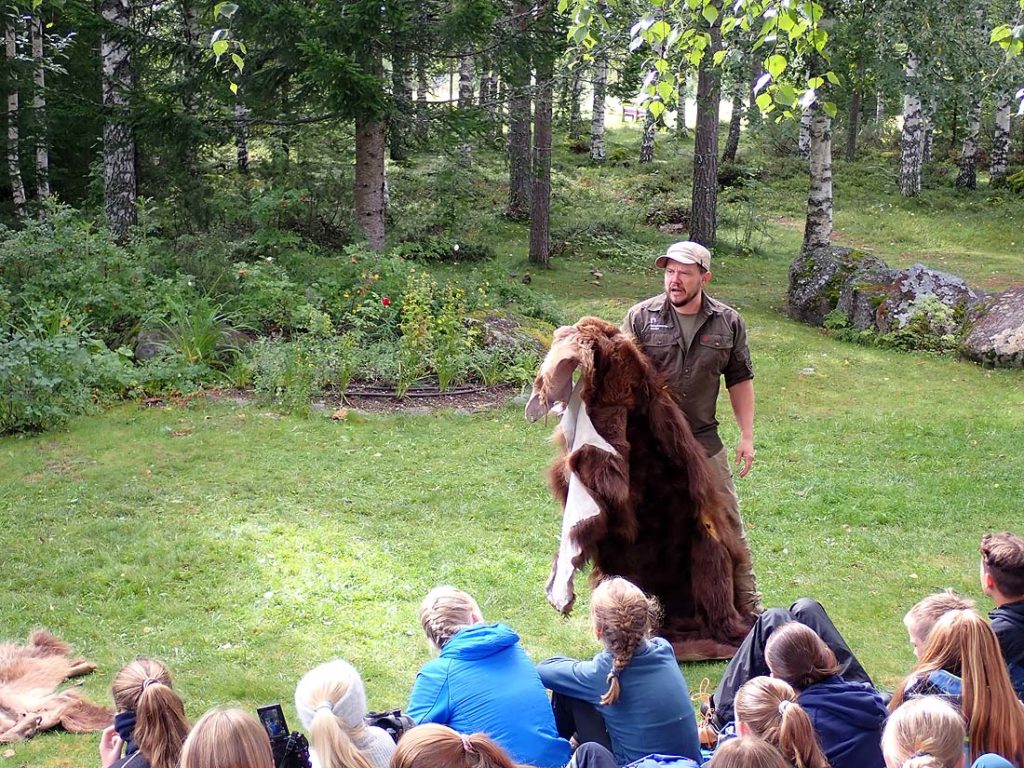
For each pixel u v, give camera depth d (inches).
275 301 519.5
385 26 565.0
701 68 801.6
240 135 653.3
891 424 452.8
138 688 155.8
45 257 512.7
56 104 619.8
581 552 229.0
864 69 706.2
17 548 298.7
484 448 407.8
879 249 986.7
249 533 312.3
